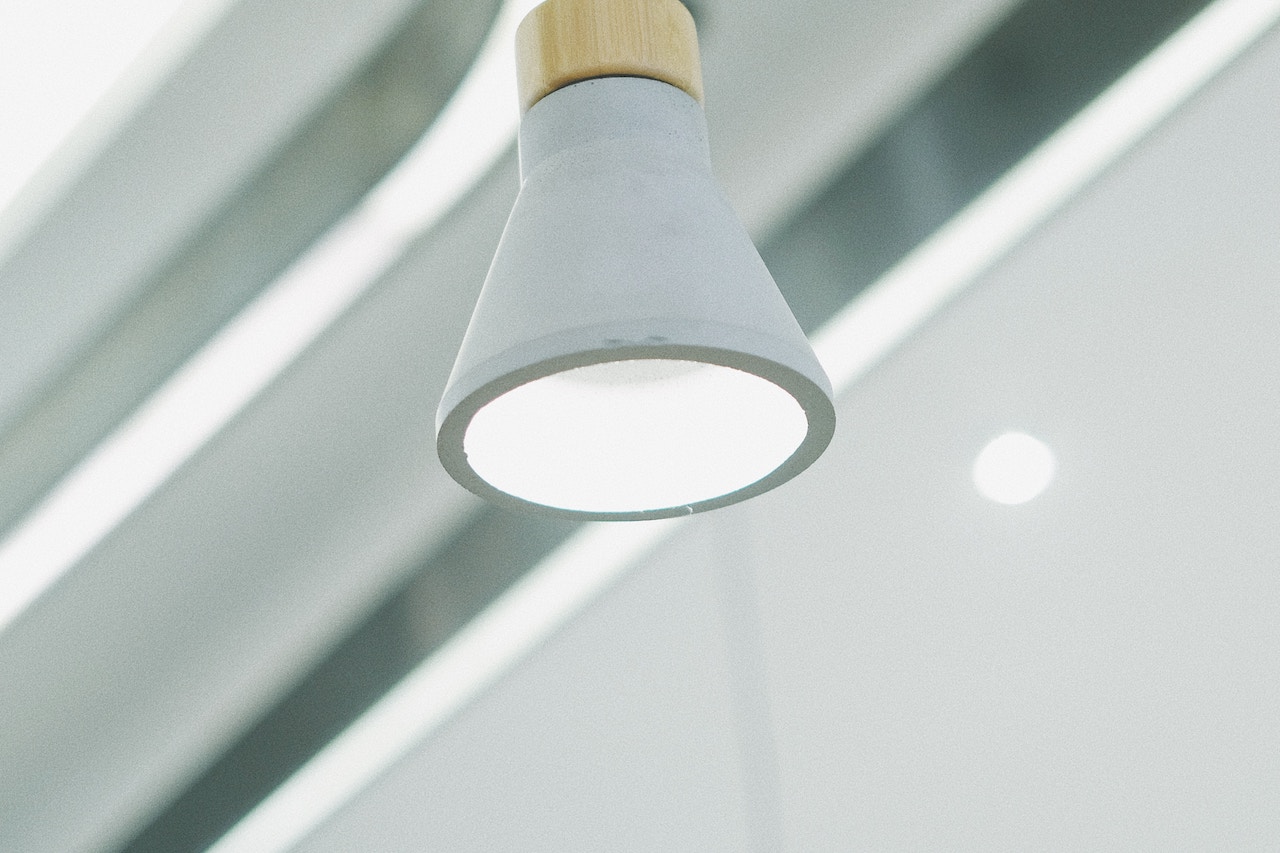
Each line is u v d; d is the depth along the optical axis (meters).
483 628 3.21
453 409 0.89
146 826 3.58
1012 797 2.49
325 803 3.40
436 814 3.12
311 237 2.41
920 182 2.53
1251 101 2.50
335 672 3.29
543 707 3.03
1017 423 2.59
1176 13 2.40
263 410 2.69
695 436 1.07
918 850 2.54
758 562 2.81
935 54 2.34
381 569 3.09
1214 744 2.36
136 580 2.98
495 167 2.32
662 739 2.85
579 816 2.92
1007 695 2.53
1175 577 2.44
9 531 2.86
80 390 2.57
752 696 2.77
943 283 2.70
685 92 1.10
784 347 0.88
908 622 2.64
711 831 2.75
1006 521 2.58
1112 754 2.43
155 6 2.12
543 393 1.06
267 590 3.10
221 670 3.27
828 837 2.63
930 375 2.68
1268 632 2.36
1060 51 2.40
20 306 2.40
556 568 3.11
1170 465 2.47
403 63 2.12
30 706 3.26
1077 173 2.61
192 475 2.77
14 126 2.24
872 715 2.64
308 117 2.18
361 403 2.74
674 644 2.88
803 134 2.42
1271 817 2.30
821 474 2.76
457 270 2.50
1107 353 2.55
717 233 0.95
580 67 1.07
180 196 2.28
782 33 2.24
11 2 2.16
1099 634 2.48
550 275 0.91
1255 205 2.47
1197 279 2.50
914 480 2.66
